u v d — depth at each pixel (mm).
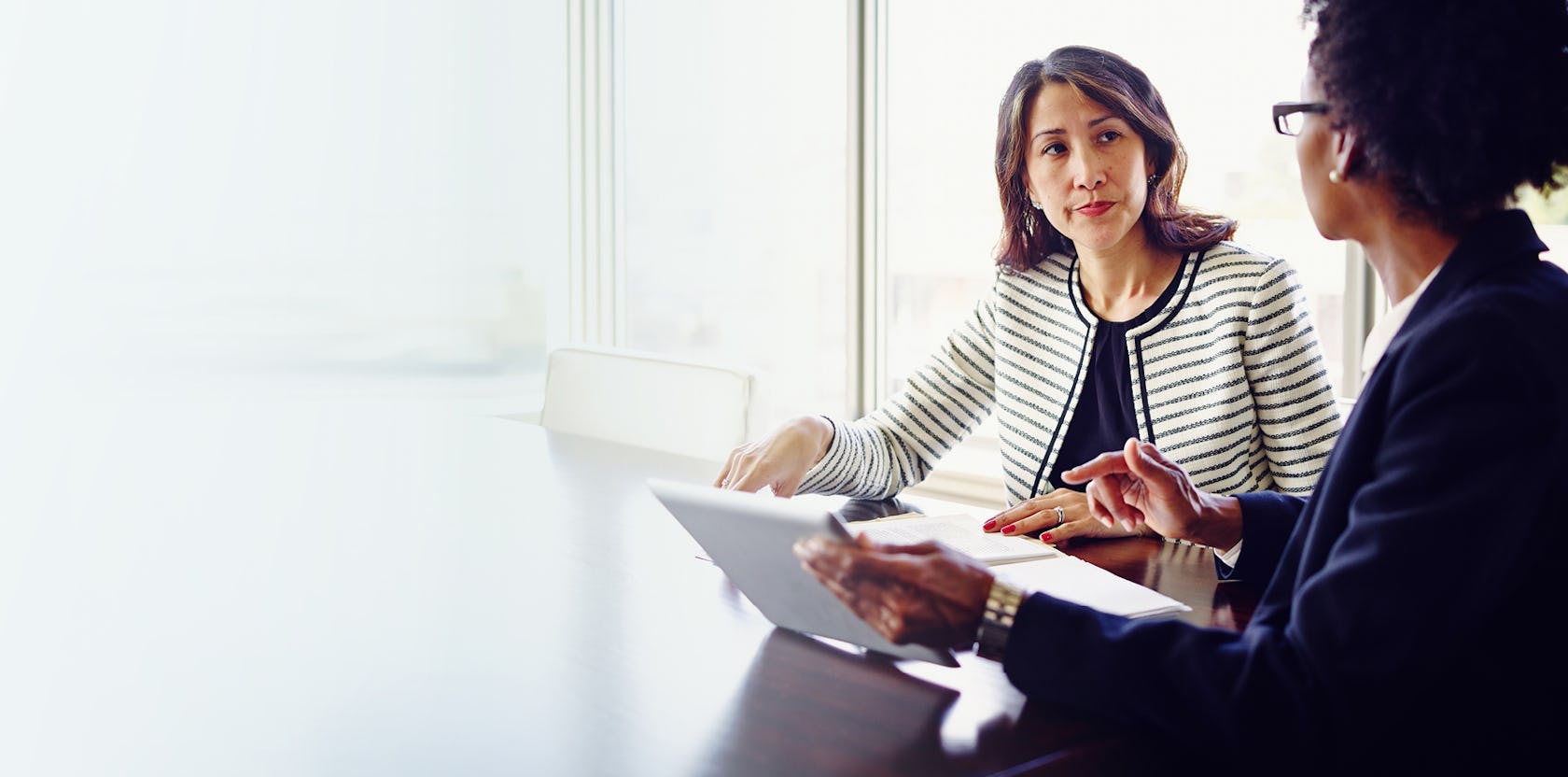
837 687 1036
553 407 2480
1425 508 842
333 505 1746
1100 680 934
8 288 3156
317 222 3531
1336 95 970
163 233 3316
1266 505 1365
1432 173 931
